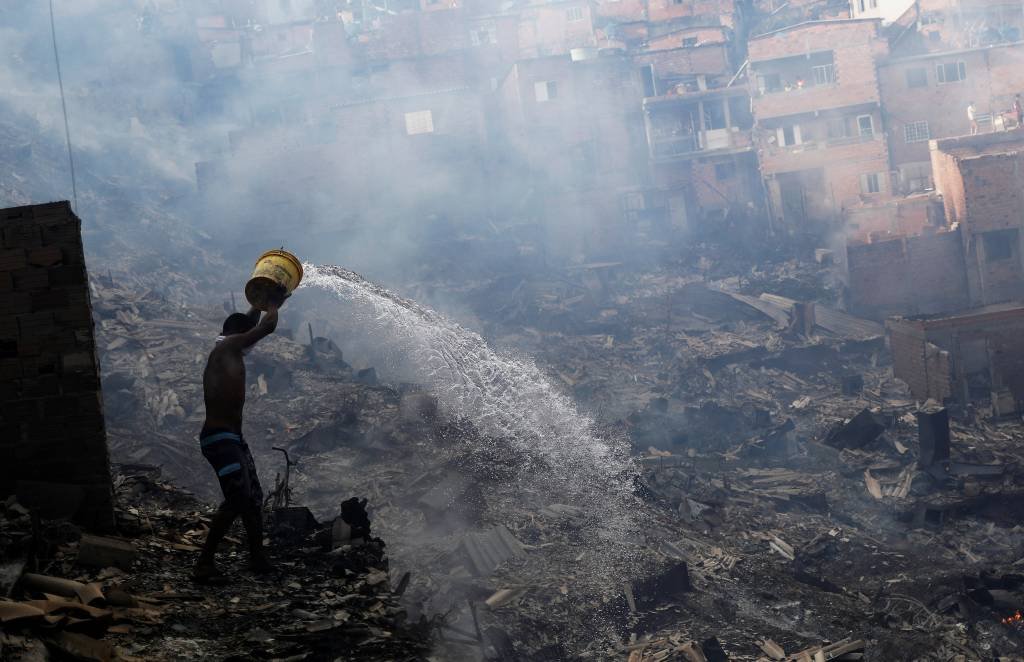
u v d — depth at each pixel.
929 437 27.89
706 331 45.44
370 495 16.66
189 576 6.75
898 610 18.81
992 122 60.44
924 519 24.97
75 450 7.36
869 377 39.75
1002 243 46.00
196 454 18.73
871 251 47.00
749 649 14.98
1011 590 20.06
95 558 6.55
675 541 18.66
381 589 7.11
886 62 60.81
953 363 35.22
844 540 22.50
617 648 13.57
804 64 62.75
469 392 27.89
